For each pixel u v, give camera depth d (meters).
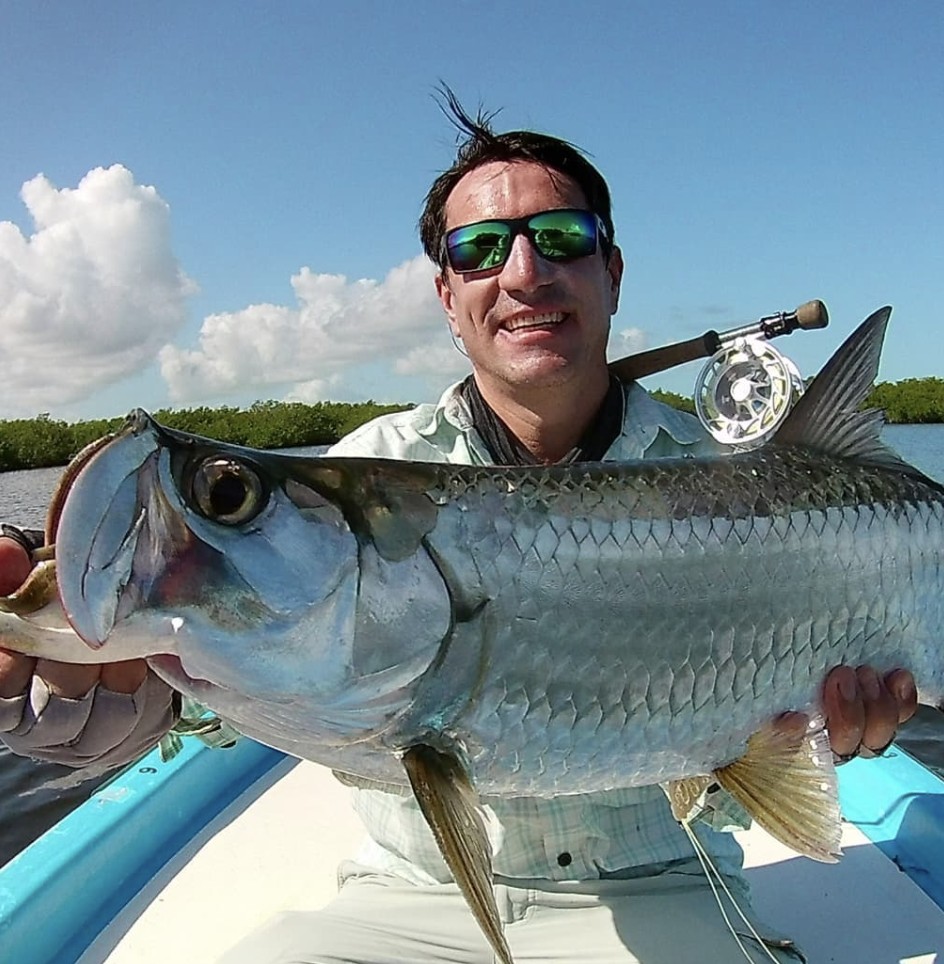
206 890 0.95
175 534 0.53
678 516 0.68
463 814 0.59
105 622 0.51
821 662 0.72
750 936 0.78
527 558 0.63
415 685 0.60
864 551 0.73
